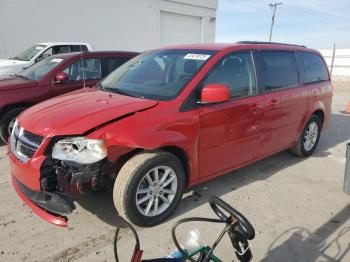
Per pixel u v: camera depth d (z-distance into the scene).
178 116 3.43
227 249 3.07
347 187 3.89
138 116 3.24
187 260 1.86
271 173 4.92
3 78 6.59
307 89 5.22
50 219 2.99
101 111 3.26
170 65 4.10
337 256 3.05
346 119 9.19
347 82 20.47
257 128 4.33
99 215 3.56
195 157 3.63
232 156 4.09
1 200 3.86
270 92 4.51
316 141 5.80
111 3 15.34
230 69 4.05
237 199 4.05
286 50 5.01
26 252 2.99
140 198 3.29
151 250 3.04
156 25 17.36
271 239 3.27
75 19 14.33
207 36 19.95
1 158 5.25
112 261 2.89
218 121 3.77
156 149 3.32
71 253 2.99
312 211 3.84
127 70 4.48
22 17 12.87
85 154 3.01
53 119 3.22
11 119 5.83
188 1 18.39
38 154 3.09
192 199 3.98
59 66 6.35
